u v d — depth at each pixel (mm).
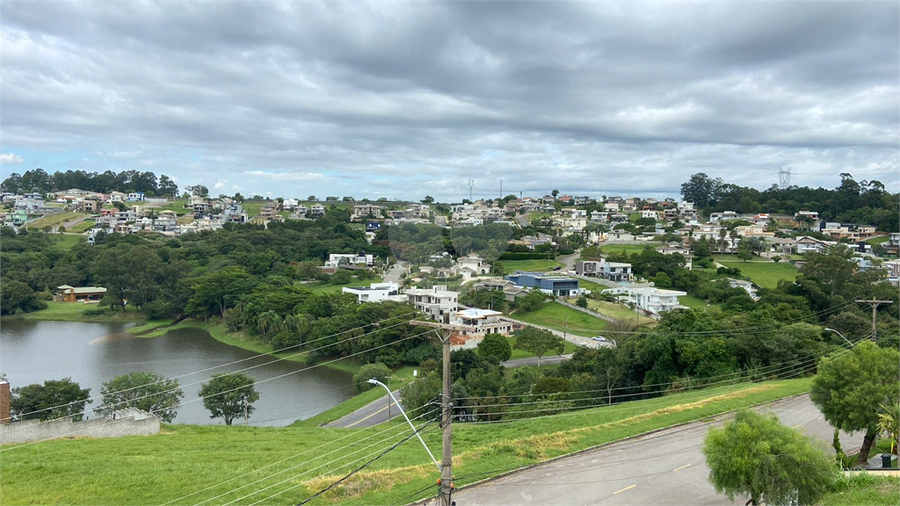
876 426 29375
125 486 25688
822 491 22891
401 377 67375
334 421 51406
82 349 84000
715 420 37938
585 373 57250
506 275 105062
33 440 32812
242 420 54219
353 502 25094
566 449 31891
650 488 27125
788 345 54750
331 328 78625
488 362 63719
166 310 105000
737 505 25266
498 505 25172
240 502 24484
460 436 35812
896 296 84062
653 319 83312
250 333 90938
